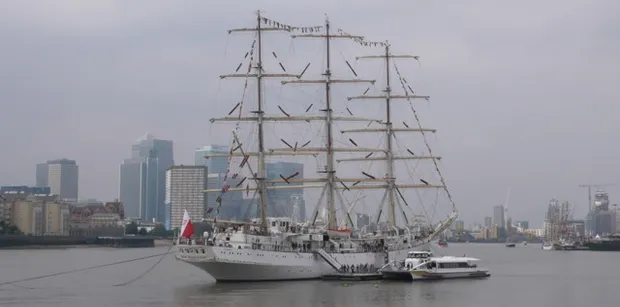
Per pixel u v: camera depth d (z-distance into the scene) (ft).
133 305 525.34
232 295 566.77
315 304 520.01
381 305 519.60
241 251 626.64
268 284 638.94
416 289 613.93
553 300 568.00
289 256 654.53
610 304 546.26
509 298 574.15
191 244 631.15
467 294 590.55
